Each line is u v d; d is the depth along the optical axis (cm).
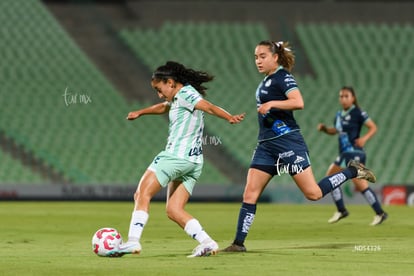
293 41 12256
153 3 12475
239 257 2869
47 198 8475
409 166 10112
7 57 11006
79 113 10369
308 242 3684
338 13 12862
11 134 9800
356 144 5041
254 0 12750
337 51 12138
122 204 7881
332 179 3156
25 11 11731
